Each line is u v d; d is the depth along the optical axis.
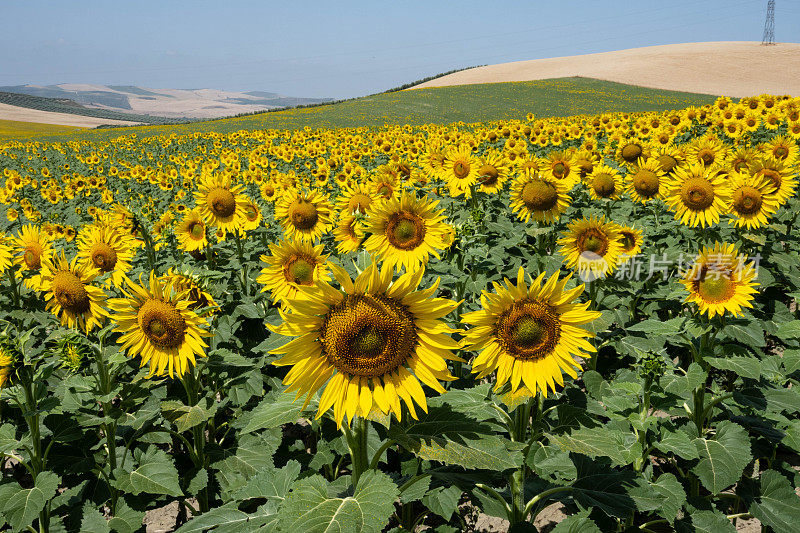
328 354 2.36
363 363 2.34
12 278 5.93
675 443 3.27
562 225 7.65
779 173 6.32
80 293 4.62
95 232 5.86
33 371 3.35
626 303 5.69
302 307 2.28
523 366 2.77
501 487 4.13
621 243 5.30
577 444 2.91
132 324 3.73
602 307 5.45
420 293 2.36
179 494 3.52
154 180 17.47
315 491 2.37
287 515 2.22
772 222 7.25
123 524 3.62
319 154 18.88
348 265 5.67
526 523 3.11
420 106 64.50
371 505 2.18
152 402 4.23
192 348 3.72
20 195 16.50
